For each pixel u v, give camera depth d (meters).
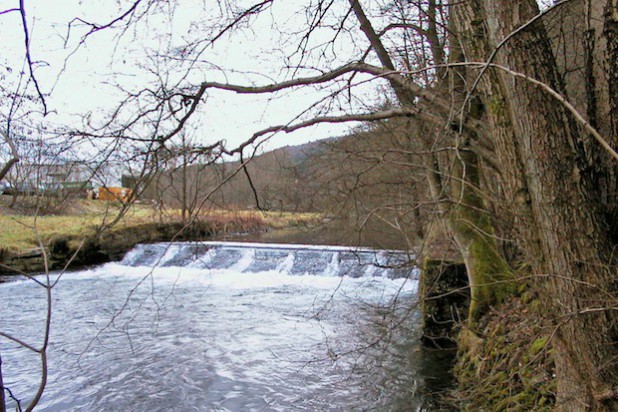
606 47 2.79
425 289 8.06
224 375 7.84
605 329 2.67
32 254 16.42
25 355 8.95
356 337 8.52
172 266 18.34
